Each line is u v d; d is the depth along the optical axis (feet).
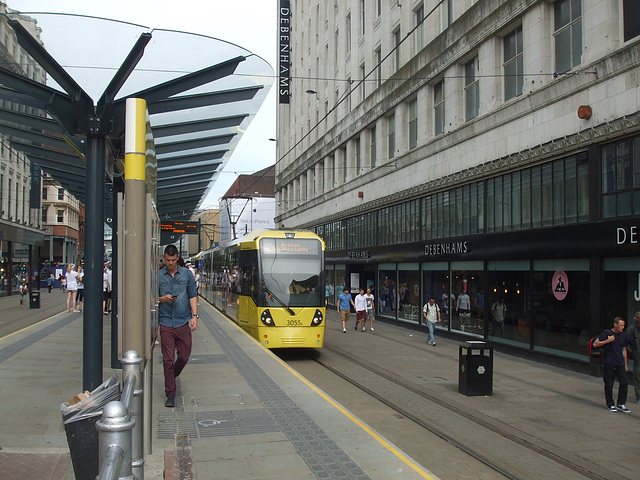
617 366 31.48
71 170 39.63
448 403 33.06
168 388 24.49
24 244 139.95
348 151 102.63
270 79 26.89
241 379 30.94
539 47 49.01
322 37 123.24
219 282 84.38
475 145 58.85
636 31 39.45
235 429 21.21
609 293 40.78
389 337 66.59
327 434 20.66
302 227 137.90
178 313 24.73
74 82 21.54
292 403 25.45
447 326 65.21
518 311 51.72
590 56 43.06
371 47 92.43
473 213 59.62
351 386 38.34
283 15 138.82
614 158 40.65
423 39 73.61
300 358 51.11
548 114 47.42
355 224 99.14
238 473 16.56
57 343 41.96
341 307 71.67
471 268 59.93
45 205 206.18
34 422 21.07
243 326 54.13
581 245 42.88
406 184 76.18
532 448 24.61
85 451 11.02
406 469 16.98
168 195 56.90
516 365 46.70
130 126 13.62
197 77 24.41
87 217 22.17
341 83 108.68
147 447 17.52
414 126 76.13
